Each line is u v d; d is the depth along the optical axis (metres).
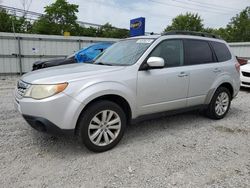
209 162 3.53
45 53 14.64
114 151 3.84
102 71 3.81
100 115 3.73
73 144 4.05
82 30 43.12
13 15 32.31
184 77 4.61
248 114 6.06
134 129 4.83
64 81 3.44
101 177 3.11
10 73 13.97
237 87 5.82
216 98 5.36
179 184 2.98
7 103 6.77
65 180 3.03
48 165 3.38
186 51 4.80
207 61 5.15
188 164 3.46
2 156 3.59
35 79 3.55
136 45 4.58
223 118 5.66
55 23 39.66
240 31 55.28
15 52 13.88
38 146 3.95
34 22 37.94
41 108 3.35
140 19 13.91
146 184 2.97
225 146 4.09
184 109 4.83
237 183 3.02
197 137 4.46
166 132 4.69
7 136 4.32
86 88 3.52
